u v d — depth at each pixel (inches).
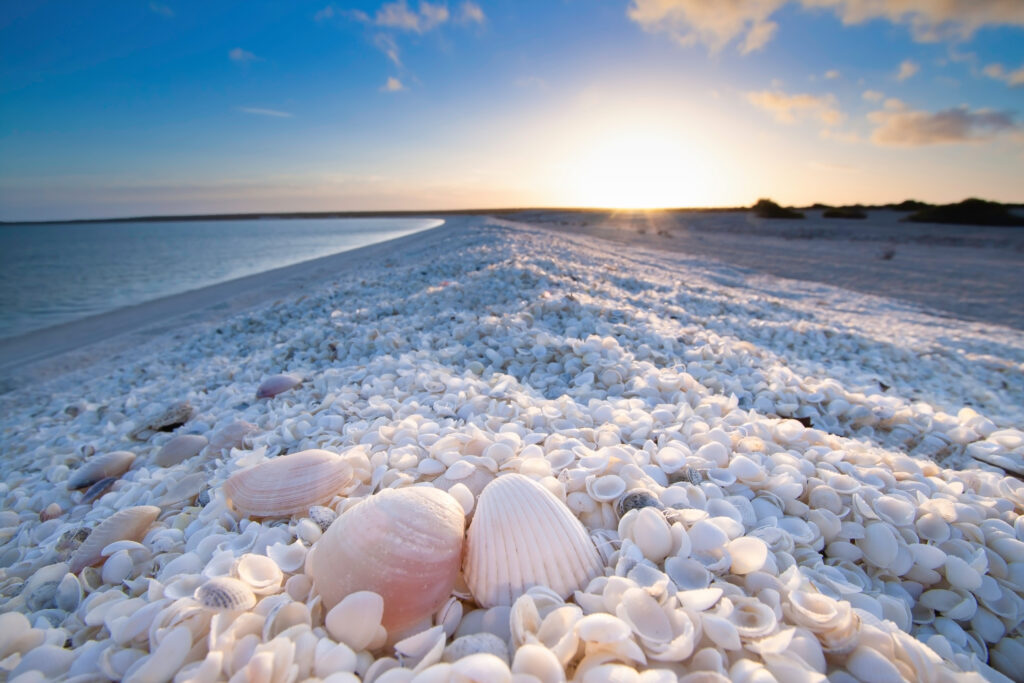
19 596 5.1
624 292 22.4
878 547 5.0
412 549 4.0
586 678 3.2
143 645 3.9
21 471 9.3
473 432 6.7
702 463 6.1
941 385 13.6
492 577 4.2
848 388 12.0
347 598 3.7
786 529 5.2
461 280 23.1
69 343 26.0
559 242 48.2
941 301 27.9
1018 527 5.3
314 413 9.4
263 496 5.6
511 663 3.5
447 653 3.5
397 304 20.3
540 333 13.0
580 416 8.0
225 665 3.4
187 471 7.7
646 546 4.4
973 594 4.6
